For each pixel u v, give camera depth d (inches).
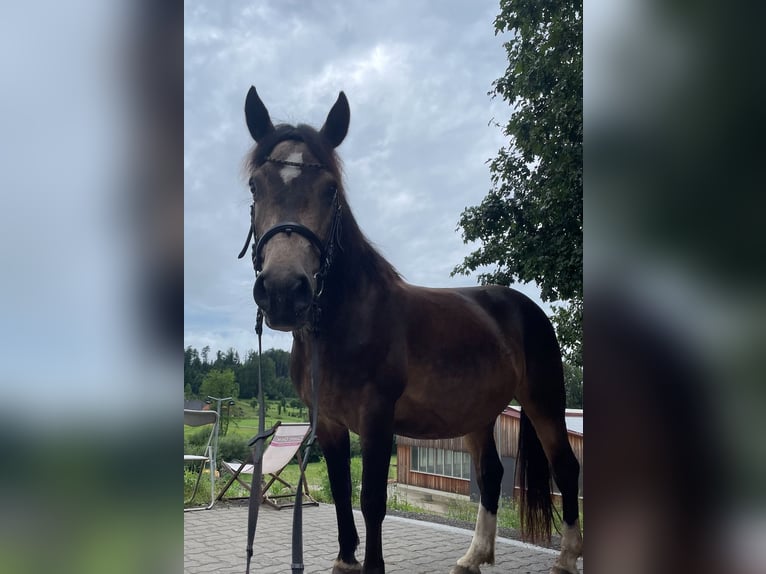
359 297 107.7
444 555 167.2
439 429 122.6
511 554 166.1
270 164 98.8
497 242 261.6
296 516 84.9
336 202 102.0
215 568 153.5
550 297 240.2
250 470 250.2
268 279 88.7
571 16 230.2
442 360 117.2
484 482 147.3
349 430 119.8
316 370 98.9
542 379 143.4
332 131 113.7
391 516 227.0
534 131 230.5
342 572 116.5
